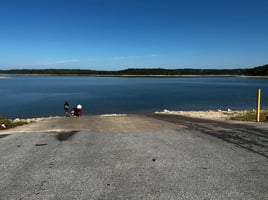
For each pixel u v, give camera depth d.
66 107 28.69
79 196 3.69
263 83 145.38
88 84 131.12
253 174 4.47
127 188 3.94
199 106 44.06
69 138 7.46
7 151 6.05
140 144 6.62
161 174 4.49
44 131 8.75
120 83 146.88
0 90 84.31
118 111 38.78
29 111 38.41
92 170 4.72
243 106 42.97
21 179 4.33
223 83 147.62
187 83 149.25
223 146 6.36
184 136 7.62
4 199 3.63
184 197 3.62
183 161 5.18
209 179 4.25
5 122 11.52
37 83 140.38
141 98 59.50
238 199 3.55
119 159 5.34
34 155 5.69
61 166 4.95
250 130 8.54
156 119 13.30
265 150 5.97
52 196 3.70
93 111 38.88
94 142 6.90
